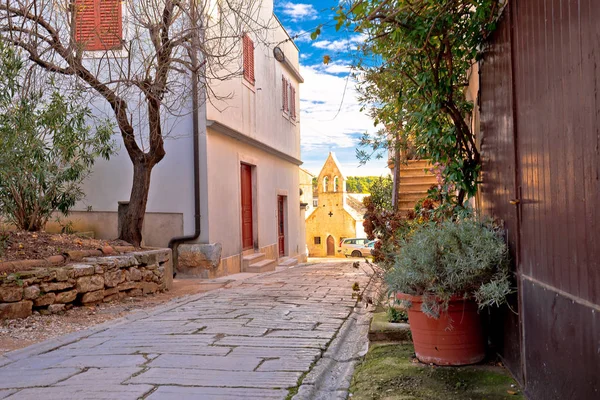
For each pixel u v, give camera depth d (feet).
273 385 12.53
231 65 41.55
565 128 8.36
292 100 66.13
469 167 16.57
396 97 21.85
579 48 7.72
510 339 12.26
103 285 25.13
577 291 8.01
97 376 13.37
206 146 36.94
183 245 36.96
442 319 13.09
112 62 33.50
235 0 35.86
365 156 28.73
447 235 13.19
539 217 9.86
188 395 11.83
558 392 8.91
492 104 13.83
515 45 11.23
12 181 25.59
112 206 37.27
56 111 27.99
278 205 59.82
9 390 12.55
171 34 33.04
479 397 11.07
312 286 30.04
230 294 27.58
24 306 20.83
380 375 12.94
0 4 25.12
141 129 36.27
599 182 7.13
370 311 21.93
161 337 17.60
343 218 148.66
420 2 14.89
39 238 26.53
